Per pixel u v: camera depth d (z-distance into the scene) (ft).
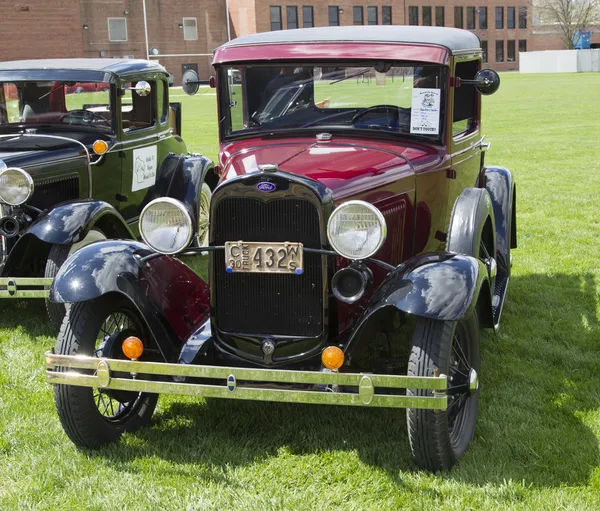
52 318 17.51
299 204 11.30
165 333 12.31
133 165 22.34
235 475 11.55
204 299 13.60
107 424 12.50
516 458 11.81
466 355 12.34
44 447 12.57
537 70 213.66
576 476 11.19
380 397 10.55
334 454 12.09
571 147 51.34
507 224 18.21
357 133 14.29
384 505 10.64
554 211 30.27
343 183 12.09
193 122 80.18
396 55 13.73
